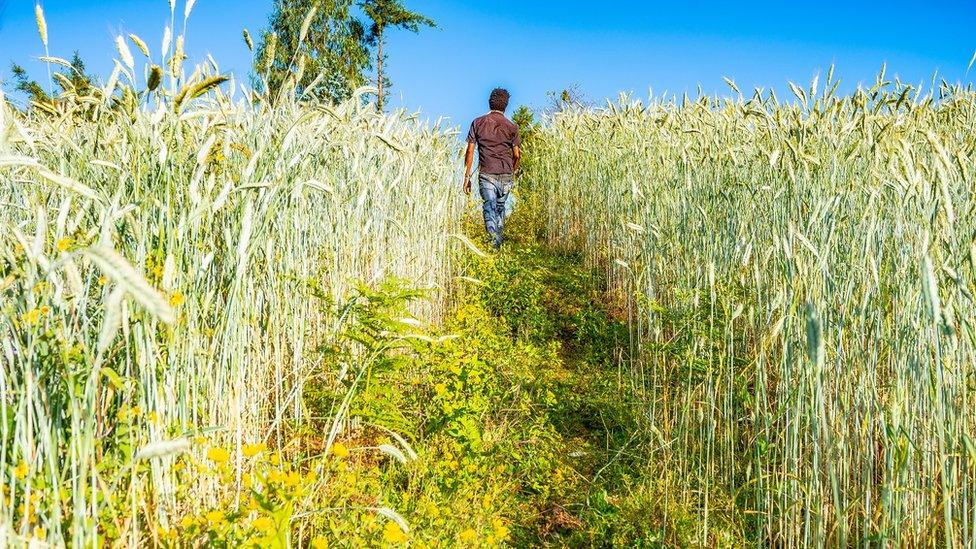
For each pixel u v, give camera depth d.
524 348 5.35
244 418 2.85
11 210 3.00
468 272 7.21
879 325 2.94
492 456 3.76
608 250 7.41
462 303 6.55
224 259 2.78
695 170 5.58
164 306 1.07
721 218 4.93
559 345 5.83
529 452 3.93
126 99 2.30
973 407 2.73
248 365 2.97
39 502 1.77
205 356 2.54
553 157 11.77
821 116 4.32
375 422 3.28
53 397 1.92
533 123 17.36
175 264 2.31
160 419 2.22
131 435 2.02
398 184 5.54
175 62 2.34
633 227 4.57
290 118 3.71
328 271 4.00
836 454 2.98
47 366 1.89
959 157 2.82
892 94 4.38
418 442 3.65
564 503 3.66
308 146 3.70
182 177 2.47
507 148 9.26
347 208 4.45
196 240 2.43
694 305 3.95
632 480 3.71
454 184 9.63
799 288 2.81
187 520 2.20
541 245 10.16
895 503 2.54
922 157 4.15
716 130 5.34
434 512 2.96
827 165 4.02
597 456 4.07
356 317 3.62
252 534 2.23
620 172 7.45
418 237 6.07
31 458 1.80
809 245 2.77
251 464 2.77
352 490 2.82
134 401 2.27
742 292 4.16
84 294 2.05
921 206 2.68
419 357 4.27
